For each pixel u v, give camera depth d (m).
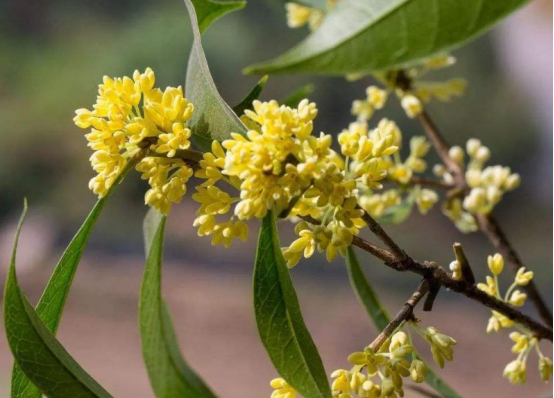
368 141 0.48
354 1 0.59
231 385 2.43
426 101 0.67
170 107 0.48
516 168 3.64
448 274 0.50
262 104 0.47
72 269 0.50
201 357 2.58
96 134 0.48
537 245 3.46
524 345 0.54
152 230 0.53
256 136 0.47
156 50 3.48
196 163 0.48
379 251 0.49
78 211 3.62
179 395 0.52
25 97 3.77
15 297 0.47
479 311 2.78
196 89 0.49
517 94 3.61
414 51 0.60
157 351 0.52
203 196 0.48
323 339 2.68
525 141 3.62
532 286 0.60
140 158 0.48
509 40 3.48
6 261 3.37
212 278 3.10
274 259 0.48
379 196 0.64
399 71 0.66
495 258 0.53
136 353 2.62
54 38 3.88
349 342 2.66
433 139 0.67
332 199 0.47
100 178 0.48
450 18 0.59
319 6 0.65
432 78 3.63
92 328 2.76
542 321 0.60
